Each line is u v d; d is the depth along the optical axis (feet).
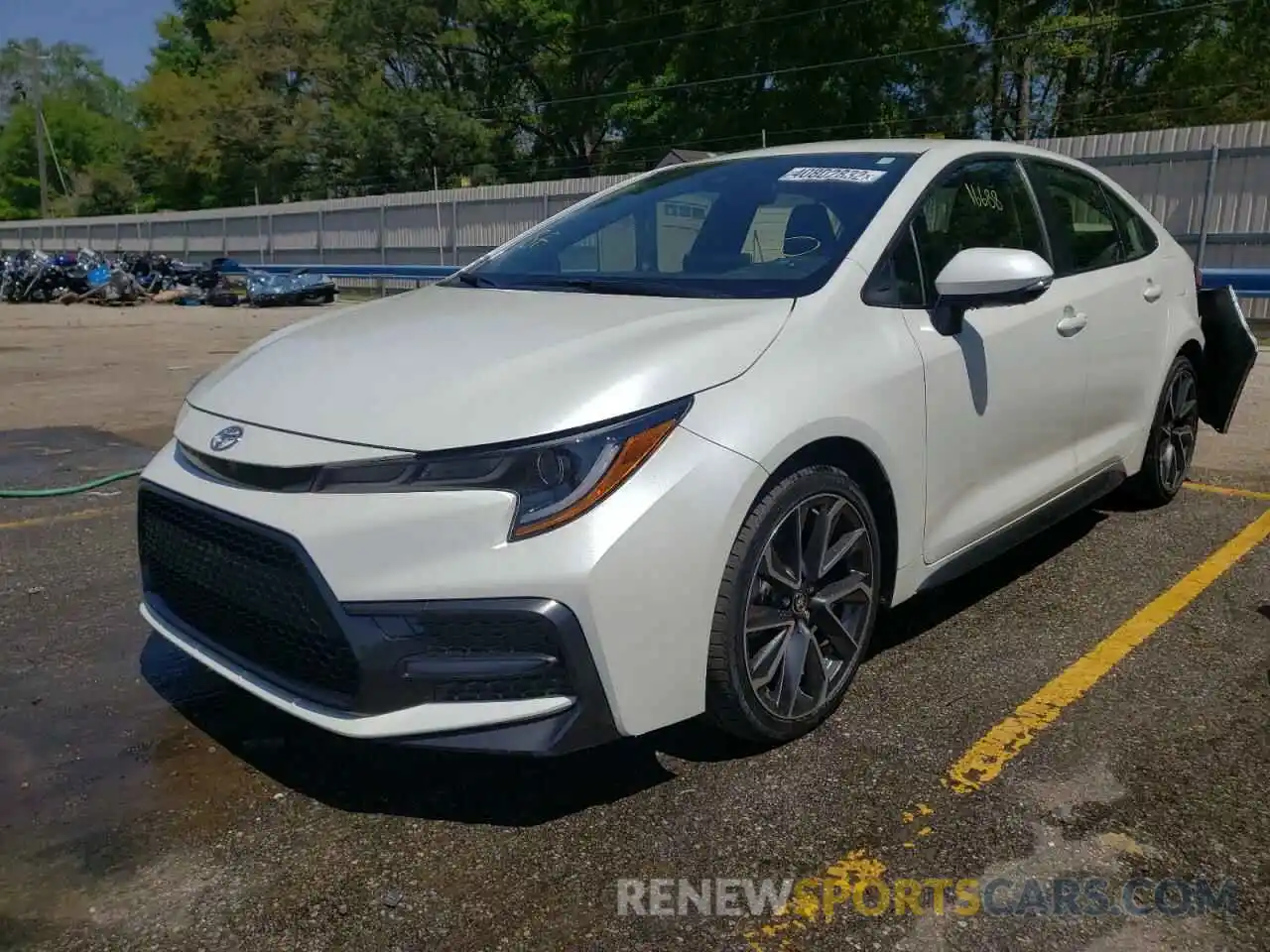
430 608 7.59
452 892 7.60
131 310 75.82
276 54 159.63
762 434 8.44
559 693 7.80
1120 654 11.36
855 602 9.89
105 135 266.77
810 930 7.13
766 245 10.82
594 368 8.32
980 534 11.39
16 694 10.87
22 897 7.61
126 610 13.29
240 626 8.65
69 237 147.95
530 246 12.80
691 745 9.55
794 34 107.96
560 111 139.54
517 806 8.68
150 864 8.00
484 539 7.60
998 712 10.09
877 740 9.57
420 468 7.75
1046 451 12.48
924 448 10.19
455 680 7.74
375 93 147.95
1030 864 7.77
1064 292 12.67
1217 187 48.44
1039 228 12.82
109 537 16.46
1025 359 11.64
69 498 19.08
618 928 7.19
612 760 9.33
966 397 10.71
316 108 156.97
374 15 144.05
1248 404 26.32
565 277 11.44
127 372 37.29
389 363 8.97
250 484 8.37
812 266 10.18
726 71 114.73
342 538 7.71
